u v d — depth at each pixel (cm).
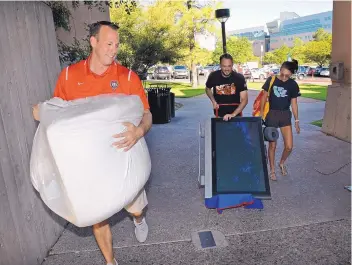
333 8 702
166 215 380
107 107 213
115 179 211
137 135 224
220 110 449
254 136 408
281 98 437
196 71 2581
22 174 265
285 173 492
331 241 314
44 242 304
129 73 246
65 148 200
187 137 770
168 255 302
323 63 4316
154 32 1341
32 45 295
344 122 678
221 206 370
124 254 305
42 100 308
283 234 330
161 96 955
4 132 242
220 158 399
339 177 478
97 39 223
